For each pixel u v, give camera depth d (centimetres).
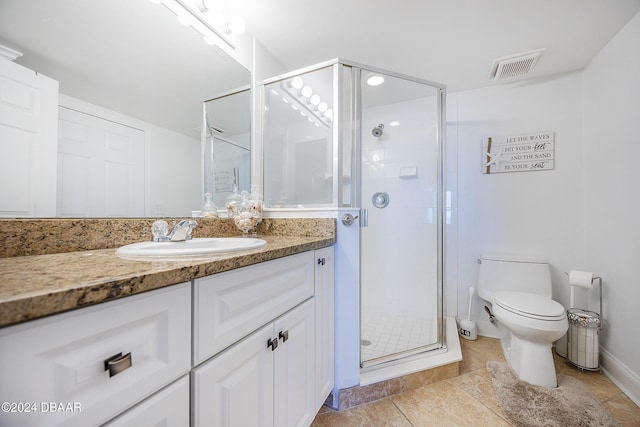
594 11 128
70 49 78
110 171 87
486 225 204
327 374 112
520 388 134
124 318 40
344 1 123
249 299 66
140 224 92
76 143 79
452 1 123
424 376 139
